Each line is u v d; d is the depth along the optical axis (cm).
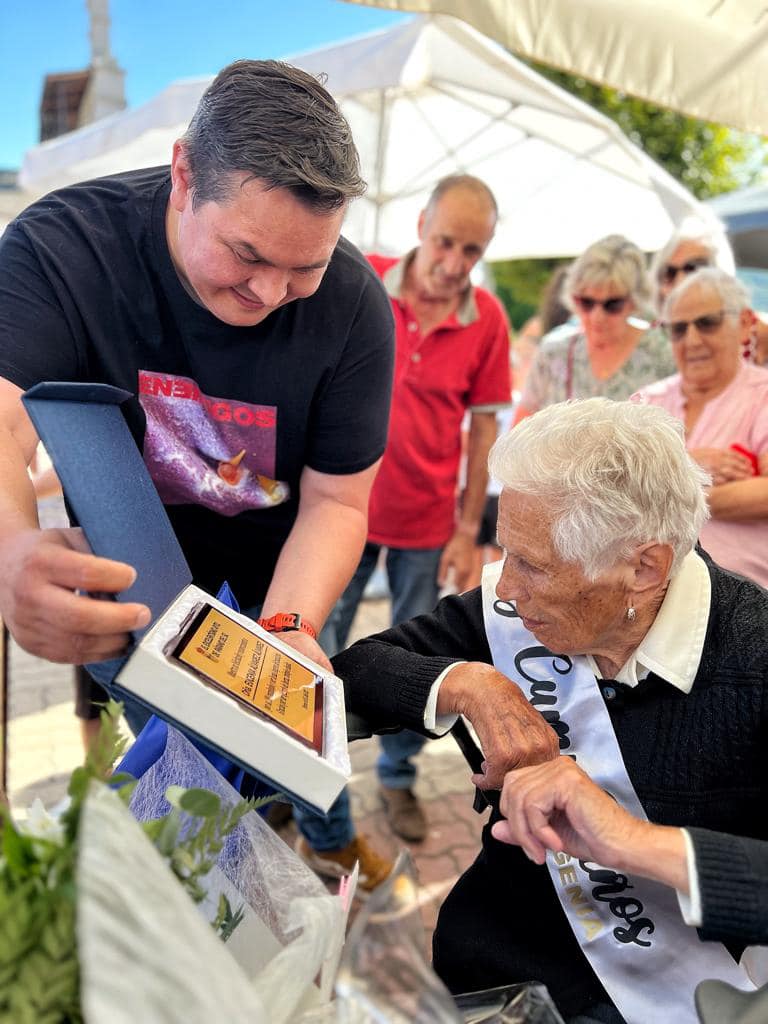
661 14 194
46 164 582
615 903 117
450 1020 68
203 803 75
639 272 304
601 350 312
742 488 229
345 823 249
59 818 69
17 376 129
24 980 58
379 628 491
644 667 120
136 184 143
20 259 134
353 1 175
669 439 114
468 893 131
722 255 332
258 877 88
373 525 295
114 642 83
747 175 1127
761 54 204
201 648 94
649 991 115
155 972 55
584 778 102
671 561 114
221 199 111
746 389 243
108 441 99
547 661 127
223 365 146
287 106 108
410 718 127
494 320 300
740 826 119
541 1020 96
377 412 161
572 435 113
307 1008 77
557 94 369
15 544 90
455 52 356
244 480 161
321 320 147
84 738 242
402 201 449
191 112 433
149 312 141
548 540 111
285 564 154
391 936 69
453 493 306
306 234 112
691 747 118
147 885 60
